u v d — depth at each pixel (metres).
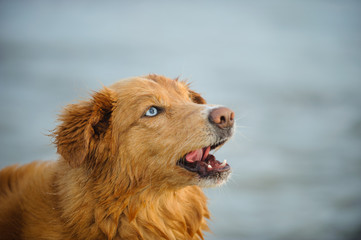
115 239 5.30
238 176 13.36
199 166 5.36
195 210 5.83
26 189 5.72
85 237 5.26
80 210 5.23
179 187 5.45
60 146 5.15
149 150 5.40
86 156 5.26
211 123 5.37
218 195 12.02
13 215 5.53
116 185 5.28
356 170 14.09
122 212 5.35
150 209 5.46
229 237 10.00
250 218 10.93
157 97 5.55
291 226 10.56
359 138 17.28
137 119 5.45
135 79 5.83
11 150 14.71
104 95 5.52
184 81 6.61
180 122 5.42
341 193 12.36
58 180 5.61
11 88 25.09
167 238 5.49
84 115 5.26
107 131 5.39
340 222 10.78
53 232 5.28
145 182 5.39
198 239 5.89
